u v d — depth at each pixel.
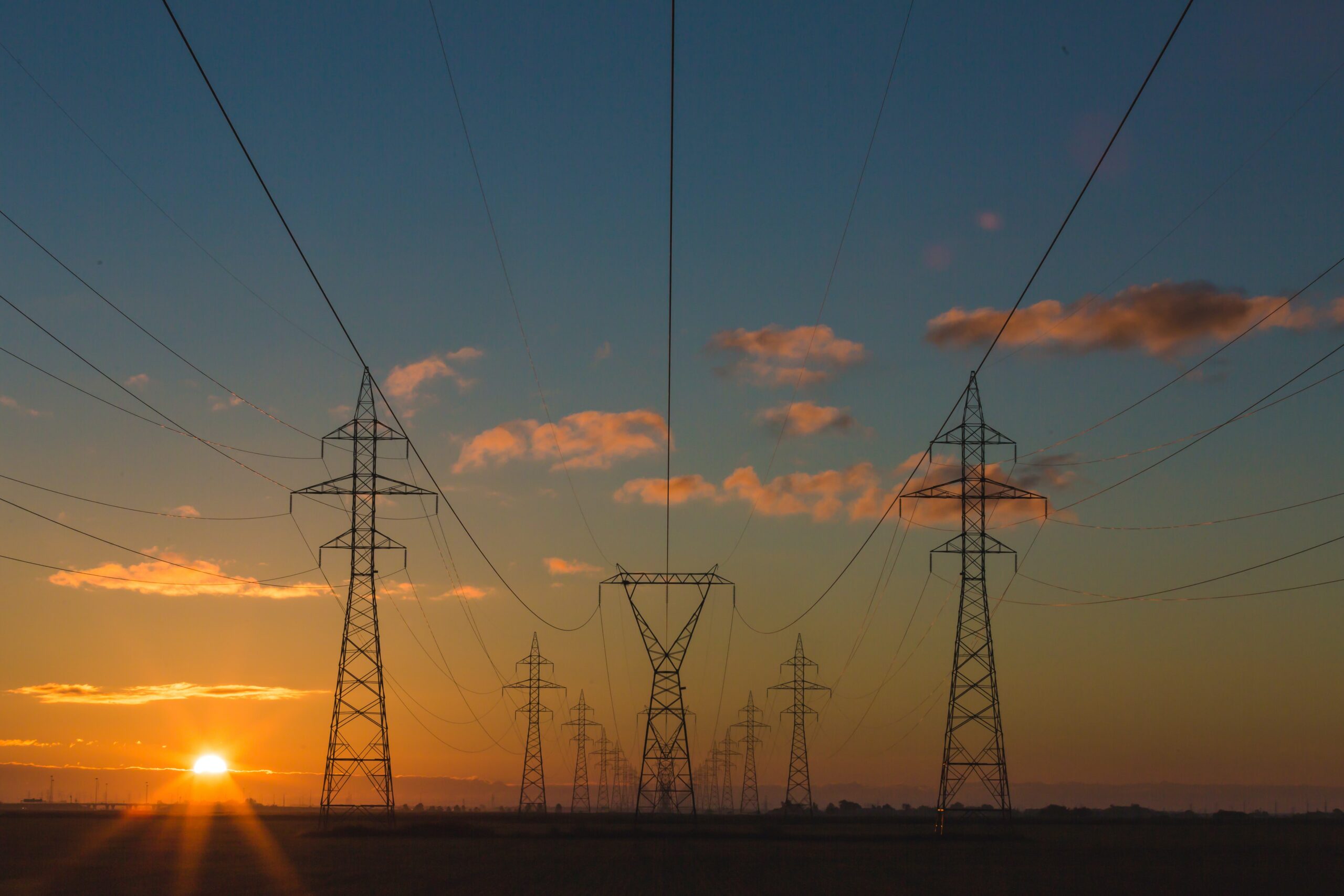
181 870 62.16
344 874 59.03
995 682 86.25
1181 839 109.06
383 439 86.50
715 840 98.44
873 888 53.28
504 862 69.00
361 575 86.62
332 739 89.31
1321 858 78.06
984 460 87.00
